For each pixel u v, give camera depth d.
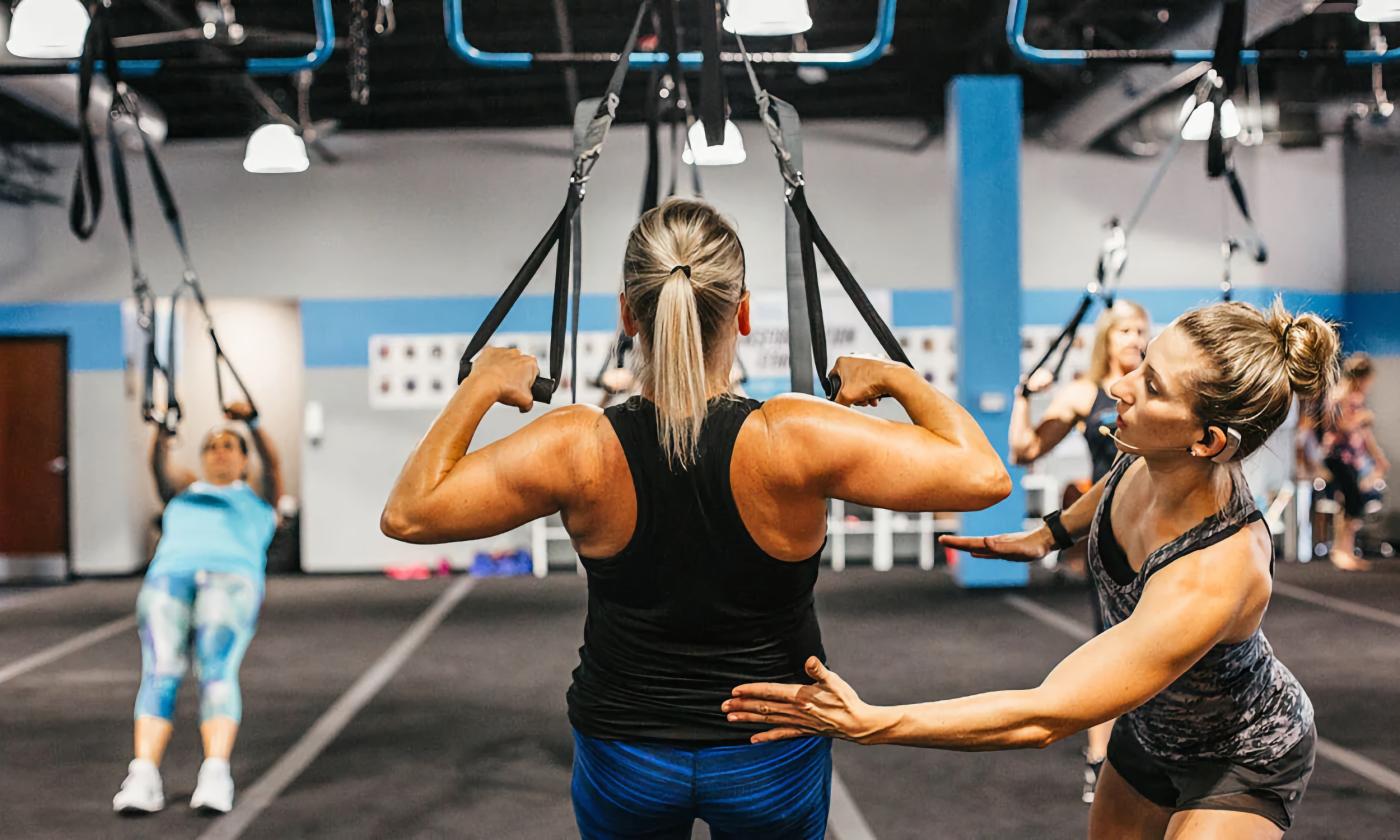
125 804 3.88
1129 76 8.25
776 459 1.55
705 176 11.22
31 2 3.99
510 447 1.60
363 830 3.74
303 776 4.38
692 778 1.62
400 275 11.34
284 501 11.66
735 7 3.82
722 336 1.65
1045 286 11.21
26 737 5.07
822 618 7.86
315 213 11.33
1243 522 1.72
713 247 1.63
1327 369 1.72
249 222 11.31
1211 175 3.38
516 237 11.32
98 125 8.88
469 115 11.49
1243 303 1.74
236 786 4.26
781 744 1.63
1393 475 11.44
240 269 11.31
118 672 6.54
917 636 7.11
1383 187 11.27
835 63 5.17
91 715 5.48
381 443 11.32
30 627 8.25
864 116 11.37
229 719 4.00
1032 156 11.17
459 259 11.34
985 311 9.20
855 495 1.55
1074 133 10.23
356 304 11.33
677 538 1.58
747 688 1.45
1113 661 1.57
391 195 11.34
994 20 8.69
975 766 4.39
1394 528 11.42
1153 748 1.96
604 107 1.89
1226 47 3.27
